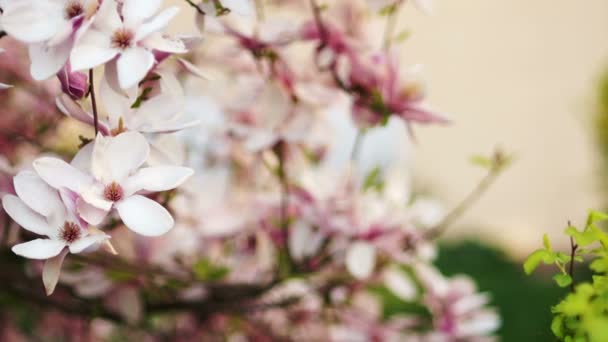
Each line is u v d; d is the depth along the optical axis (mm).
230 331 2084
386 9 1637
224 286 1804
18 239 1584
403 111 1646
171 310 1845
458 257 6191
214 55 1781
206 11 1376
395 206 1817
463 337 2020
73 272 1759
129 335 2262
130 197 1258
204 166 1875
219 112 1829
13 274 1780
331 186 1812
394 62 1643
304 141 1810
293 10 1720
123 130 1322
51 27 1252
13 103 1823
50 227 1248
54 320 2248
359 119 1674
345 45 1645
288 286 2059
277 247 1861
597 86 6422
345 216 1767
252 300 1890
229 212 1863
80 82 1310
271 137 1728
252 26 1672
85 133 1785
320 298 2023
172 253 1793
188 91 1833
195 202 1841
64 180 1250
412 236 1812
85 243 1233
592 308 1182
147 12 1271
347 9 1680
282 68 1712
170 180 1266
